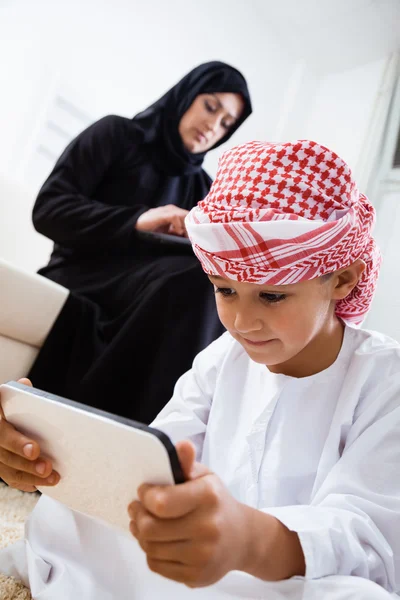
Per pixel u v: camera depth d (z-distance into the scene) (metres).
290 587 0.56
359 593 0.53
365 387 0.76
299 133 2.54
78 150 1.96
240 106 2.14
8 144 2.30
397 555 0.63
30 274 1.47
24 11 2.33
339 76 2.55
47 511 0.75
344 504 0.64
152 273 1.74
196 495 0.46
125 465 0.50
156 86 2.38
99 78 2.35
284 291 0.67
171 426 0.85
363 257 0.75
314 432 0.77
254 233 0.63
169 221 1.93
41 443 0.62
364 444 0.69
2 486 1.35
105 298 1.78
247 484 0.76
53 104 2.34
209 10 2.41
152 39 2.38
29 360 1.56
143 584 0.65
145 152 2.03
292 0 2.31
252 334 0.69
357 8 2.21
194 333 1.63
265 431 0.78
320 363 0.79
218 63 2.09
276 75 2.53
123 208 1.91
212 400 0.89
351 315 0.84
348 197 0.71
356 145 2.31
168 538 0.46
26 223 2.10
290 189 0.68
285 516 0.60
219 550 0.47
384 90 2.25
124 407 1.57
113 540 0.68
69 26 2.33
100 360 1.56
